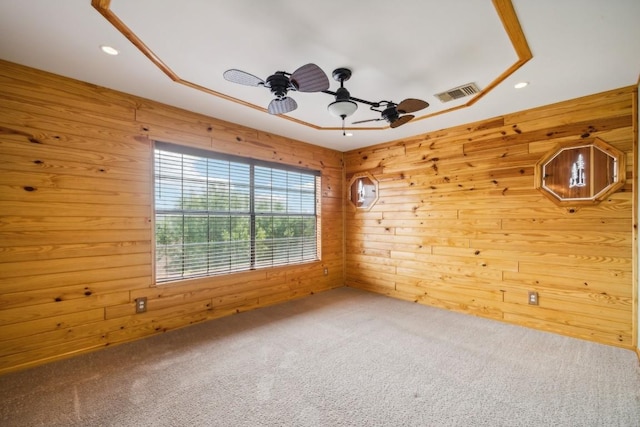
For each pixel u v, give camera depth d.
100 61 2.18
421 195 3.96
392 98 2.77
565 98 2.80
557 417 1.72
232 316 3.43
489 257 3.34
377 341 2.74
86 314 2.51
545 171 2.97
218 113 3.21
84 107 2.51
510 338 2.80
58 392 1.94
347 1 1.53
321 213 4.59
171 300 3.01
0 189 2.15
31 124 2.28
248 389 1.99
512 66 2.19
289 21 1.70
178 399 1.87
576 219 2.80
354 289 4.70
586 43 1.90
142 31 1.82
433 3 1.54
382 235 4.42
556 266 2.91
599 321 2.68
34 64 2.23
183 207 3.12
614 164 2.61
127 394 1.92
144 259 2.83
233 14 1.64
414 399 1.89
